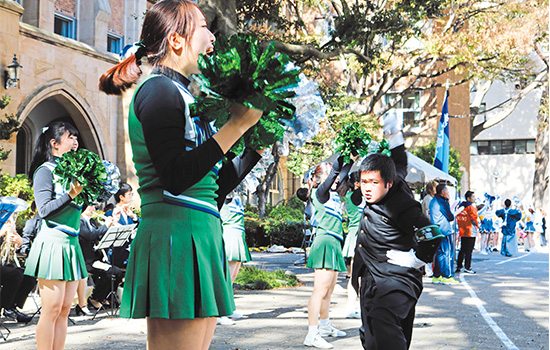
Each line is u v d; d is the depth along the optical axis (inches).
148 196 82.5
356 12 565.9
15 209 247.4
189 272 80.4
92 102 765.3
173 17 86.4
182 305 79.2
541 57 1231.5
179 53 86.6
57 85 714.2
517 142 1903.3
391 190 150.3
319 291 247.1
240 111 76.2
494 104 1886.1
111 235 331.6
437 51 965.2
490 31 1005.2
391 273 147.8
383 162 149.3
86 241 341.1
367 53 609.3
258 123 83.4
